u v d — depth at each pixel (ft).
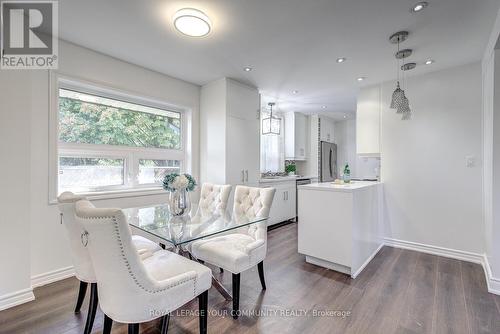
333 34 7.19
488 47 7.61
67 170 8.18
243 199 7.81
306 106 16.07
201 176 11.96
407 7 5.92
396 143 10.75
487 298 6.52
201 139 11.99
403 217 10.58
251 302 6.38
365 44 7.77
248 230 7.62
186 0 5.70
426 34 7.13
